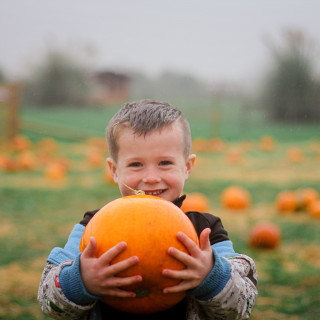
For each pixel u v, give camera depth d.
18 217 6.70
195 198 6.59
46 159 13.98
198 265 1.68
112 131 2.21
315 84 31.55
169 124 2.14
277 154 16.78
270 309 3.69
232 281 1.76
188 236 1.72
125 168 2.13
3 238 5.54
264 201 8.47
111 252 1.61
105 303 1.80
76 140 20.94
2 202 7.77
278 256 5.14
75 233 2.15
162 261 1.64
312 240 5.84
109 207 1.78
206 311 1.87
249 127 28.58
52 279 1.77
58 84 43.16
